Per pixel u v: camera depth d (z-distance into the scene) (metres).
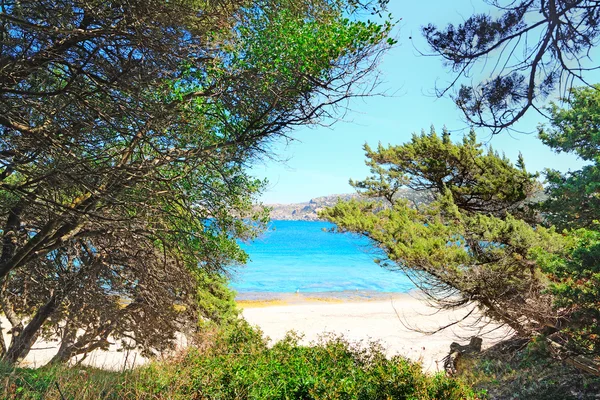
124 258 9.62
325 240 104.81
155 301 10.01
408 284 44.38
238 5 6.31
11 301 9.52
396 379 7.71
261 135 7.71
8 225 8.33
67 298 9.03
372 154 14.53
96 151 6.32
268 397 7.21
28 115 6.01
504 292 10.49
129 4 4.94
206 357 8.45
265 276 49.09
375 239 11.68
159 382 6.82
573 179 12.20
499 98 4.59
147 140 6.23
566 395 9.69
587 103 12.21
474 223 11.27
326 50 6.65
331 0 7.34
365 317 26.38
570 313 8.53
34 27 4.56
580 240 8.04
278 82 7.08
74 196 7.61
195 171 8.73
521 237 10.32
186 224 9.02
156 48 5.43
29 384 5.90
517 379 11.30
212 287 12.42
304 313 27.55
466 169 13.98
